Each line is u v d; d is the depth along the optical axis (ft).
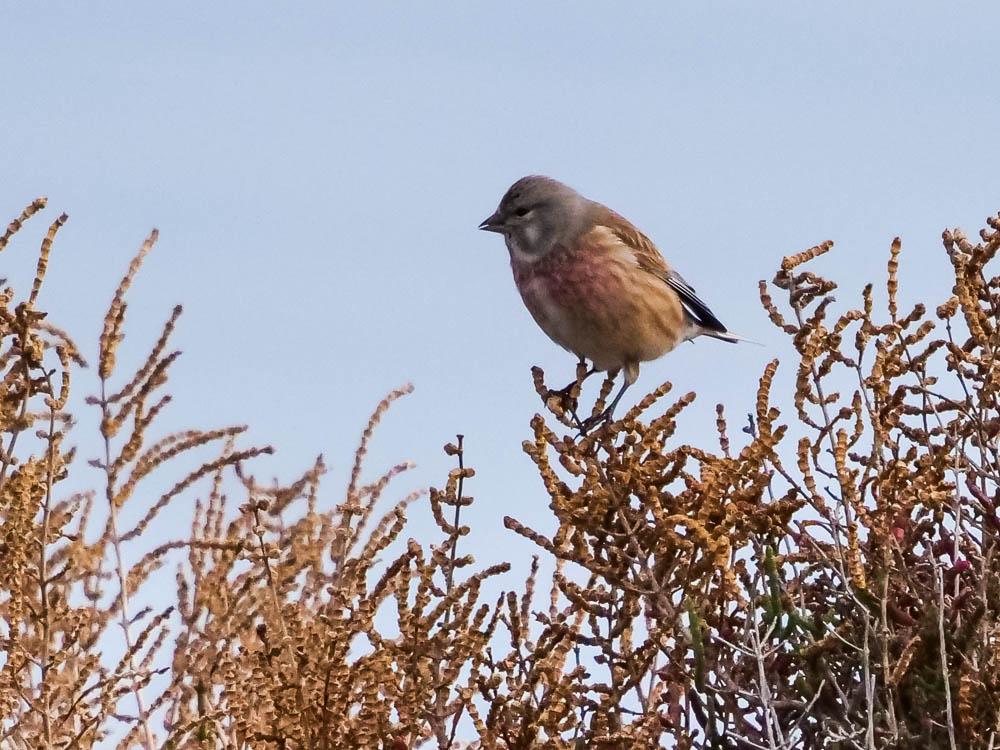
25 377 28.96
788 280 26.11
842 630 25.53
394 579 27.66
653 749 25.30
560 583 25.72
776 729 23.75
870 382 25.76
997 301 26.61
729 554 25.18
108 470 29.60
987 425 26.40
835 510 25.34
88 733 27.91
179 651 29.25
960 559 26.12
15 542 28.12
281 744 25.45
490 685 25.73
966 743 24.08
